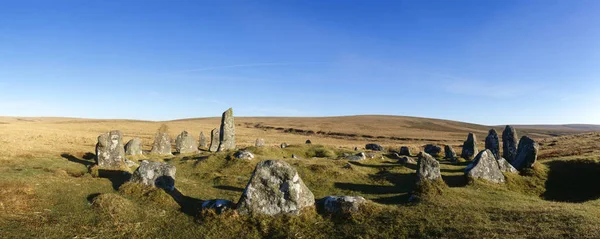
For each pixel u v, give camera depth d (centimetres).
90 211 1603
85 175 2372
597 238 1103
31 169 2317
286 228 1457
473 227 1304
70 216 1541
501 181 2352
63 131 7156
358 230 1395
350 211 1554
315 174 2686
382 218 1491
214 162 3134
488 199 1936
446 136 12950
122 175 2389
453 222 1384
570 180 2420
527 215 1405
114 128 10094
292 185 1596
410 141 10481
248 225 1496
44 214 1548
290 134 12269
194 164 3142
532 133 17150
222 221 1521
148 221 1567
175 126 12306
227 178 2564
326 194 2216
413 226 1382
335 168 2844
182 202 1859
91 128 9638
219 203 1653
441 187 2020
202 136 5622
